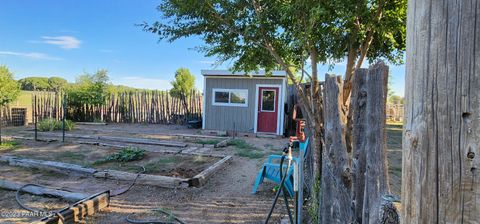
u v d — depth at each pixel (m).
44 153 6.75
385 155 1.31
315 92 3.02
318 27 2.54
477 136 0.70
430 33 0.76
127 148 6.63
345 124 1.95
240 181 4.76
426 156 0.78
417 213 0.81
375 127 1.35
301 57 3.22
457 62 0.71
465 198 0.72
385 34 2.69
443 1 0.73
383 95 1.33
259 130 11.14
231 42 3.24
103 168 5.41
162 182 4.42
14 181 4.55
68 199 3.69
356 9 2.35
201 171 5.18
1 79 7.76
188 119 14.05
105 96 15.20
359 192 1.53
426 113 0.77
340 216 1.85
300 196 2.54
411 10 0.82
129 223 3.14
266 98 11.09
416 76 0.80
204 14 2.97
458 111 0.72
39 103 14.23
